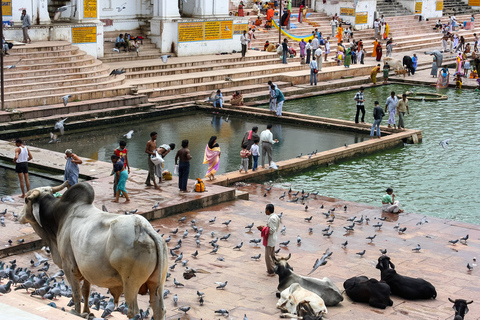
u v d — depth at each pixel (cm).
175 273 1095
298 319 921
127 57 3216
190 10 3562
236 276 1093
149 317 898
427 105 2994
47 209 717
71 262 685
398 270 1144
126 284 637
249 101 2998
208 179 1712
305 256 1199
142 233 632
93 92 2616
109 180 1606
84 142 2205
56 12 2948
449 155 2123
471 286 1078
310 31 4378
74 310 700
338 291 984
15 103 2381
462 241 1315
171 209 1422
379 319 930
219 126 2545
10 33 2723
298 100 3103
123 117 2572
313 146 2233
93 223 664
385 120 2647
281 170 1884
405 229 1348
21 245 1157
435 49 4734
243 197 1608
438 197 1683
